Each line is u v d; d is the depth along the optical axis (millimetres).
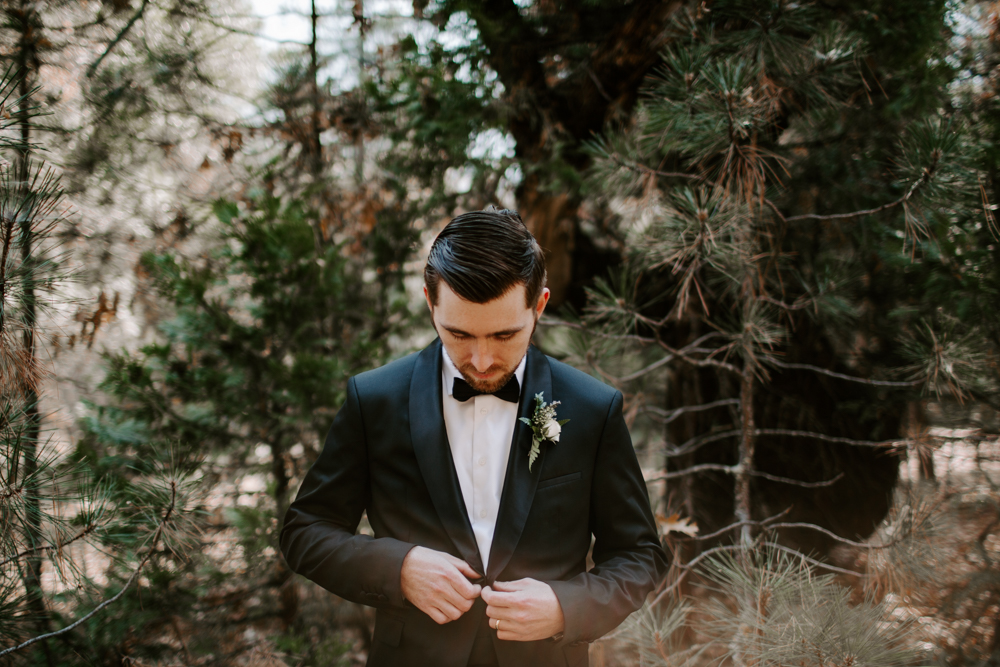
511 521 1150
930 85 2318
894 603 1477
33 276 1411
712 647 1934
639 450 3992
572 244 3283
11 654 1673
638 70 2852
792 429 2990
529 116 3211
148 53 2898
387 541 1146
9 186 1313
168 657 2105
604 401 1266
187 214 2967
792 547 2875
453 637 1153
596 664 1675
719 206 1966
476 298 953
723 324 2697
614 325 2461
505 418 1255
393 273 3625
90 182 2666
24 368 1422
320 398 2342
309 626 2434
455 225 1026
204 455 2154
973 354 2053
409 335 3496
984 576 1999
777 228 2434
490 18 2992
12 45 2391
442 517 1154
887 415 2812
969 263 2252
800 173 2760
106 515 1570
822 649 1272
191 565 2150
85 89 2717
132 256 2793
